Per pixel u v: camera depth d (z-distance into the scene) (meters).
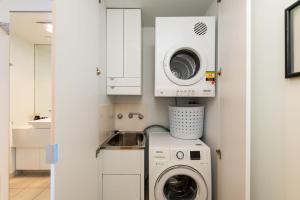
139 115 2.28
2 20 1.22
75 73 0.97
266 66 1.03
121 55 1.81
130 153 1.55
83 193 1.10
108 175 1.54
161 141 1.74
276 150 0.96
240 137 1.08
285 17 0.88
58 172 0.79
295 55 0.84
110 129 2.00
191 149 1.52
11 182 1.93
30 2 1.24
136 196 1.54
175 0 1.70
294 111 0.85
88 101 1.19
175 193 1.68
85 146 1.13
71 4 0.92
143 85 2.29
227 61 1.32
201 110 1.83
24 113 1.94
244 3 1.04
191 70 1.82
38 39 1.86
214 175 1.60
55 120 0.77
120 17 1.81
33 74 2.01
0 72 1.22
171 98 2.29
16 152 2.00
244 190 1.03
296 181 0.84
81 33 1.05
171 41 1.65
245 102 1.02
